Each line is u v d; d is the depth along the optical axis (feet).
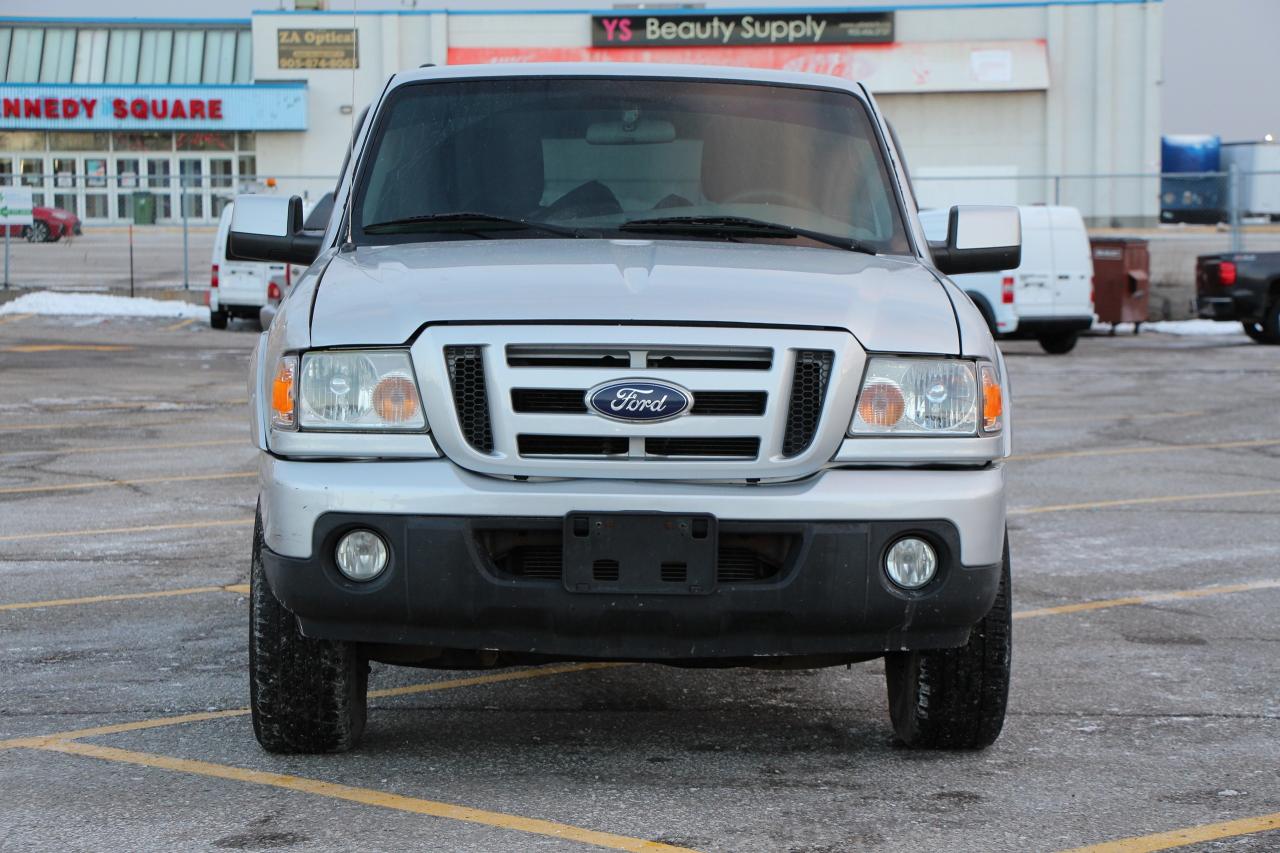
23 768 15.11
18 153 175.11
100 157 175.83
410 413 13.79
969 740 15.55
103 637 20.76
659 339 13.60
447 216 16.99
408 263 15.47
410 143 17.92
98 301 89.92
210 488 33.83
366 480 13.61
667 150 17.78
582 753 15.78
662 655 13.76
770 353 13.74
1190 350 78.64
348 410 13.87
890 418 13.94
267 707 14.94
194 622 21.67
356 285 14.88
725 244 16.62
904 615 13.76
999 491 14.15
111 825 13.42
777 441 13.66
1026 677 19.11
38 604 22.75
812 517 13.53
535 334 13.61
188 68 182.19
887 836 13.23
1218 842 13.12
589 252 15.74
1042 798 14.30
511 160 17.65
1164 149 177.68
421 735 16.43
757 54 175.73
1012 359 73.05
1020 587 24.72
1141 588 24.62
